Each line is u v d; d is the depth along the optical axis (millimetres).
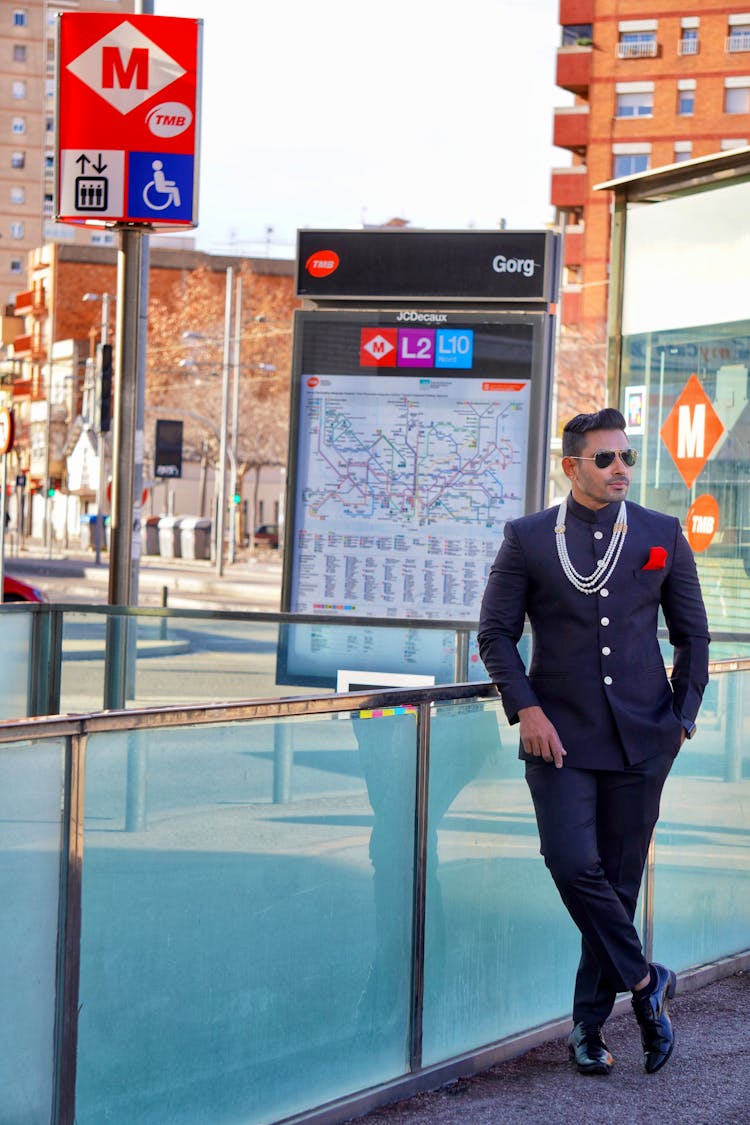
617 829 4363
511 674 4293
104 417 29531
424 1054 4375
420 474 7281
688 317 8391
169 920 3549
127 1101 3475
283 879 3854
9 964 3188
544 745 4242
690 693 4379
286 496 7422
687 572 4422
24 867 3213
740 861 5828
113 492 7844
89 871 3350
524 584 4355
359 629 6914
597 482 4273
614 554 4297
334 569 7391
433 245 7184
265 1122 3846
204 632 6973
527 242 7082
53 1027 3295
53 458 92312
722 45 66250
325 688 6949
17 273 133500
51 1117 3301
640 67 67312
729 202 8164
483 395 7199
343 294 7285
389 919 4215
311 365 7367
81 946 3344
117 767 3400
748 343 8070
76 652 7027
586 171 68375
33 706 7000
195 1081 3641
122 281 7879
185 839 3574
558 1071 4551
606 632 4277
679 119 67000
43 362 103812
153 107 7656
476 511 7227
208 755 3611
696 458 8367
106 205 7652
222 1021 3705
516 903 4715
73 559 61062
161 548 61875
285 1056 3898
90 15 7637
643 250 8641
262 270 105250
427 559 7281
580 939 5031
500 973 4668
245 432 73938
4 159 132500
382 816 4164
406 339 7262
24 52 132500
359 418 7336
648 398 8641
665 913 5387
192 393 74688
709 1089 4395
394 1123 4078
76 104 7676
